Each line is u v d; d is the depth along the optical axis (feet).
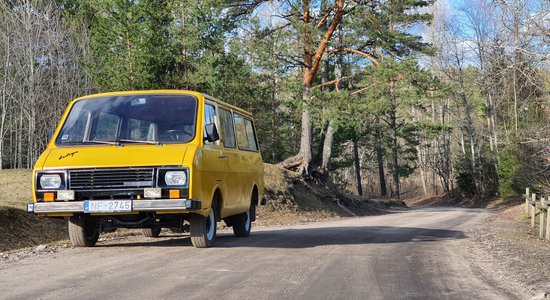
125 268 23.27
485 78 53.26
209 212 29.63
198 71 78.89
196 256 26.86
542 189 89.20
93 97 31.78
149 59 74.43
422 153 256.11
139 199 27.12
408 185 300.81
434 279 22.45
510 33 47.88
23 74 112.37
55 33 113.29
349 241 36.52
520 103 55.62
